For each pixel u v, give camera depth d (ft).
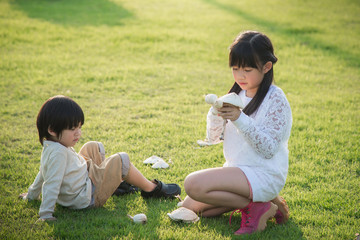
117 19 42.73
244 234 8.86
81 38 33.94
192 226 9.24
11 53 28.40
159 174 12.30
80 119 9.37
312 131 16.03
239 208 9.20
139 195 10.99
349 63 29.01
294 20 43.50
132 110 18.70
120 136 15.47
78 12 46.14
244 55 8.62
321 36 36.65
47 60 27.09
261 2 55.57
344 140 15.08
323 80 24.81
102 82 23.25
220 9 50.67
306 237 8.93
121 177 10.01
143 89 22.17
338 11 48.49
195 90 22.34
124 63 27.53
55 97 9.39
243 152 9.14
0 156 13.33
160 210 10.02
